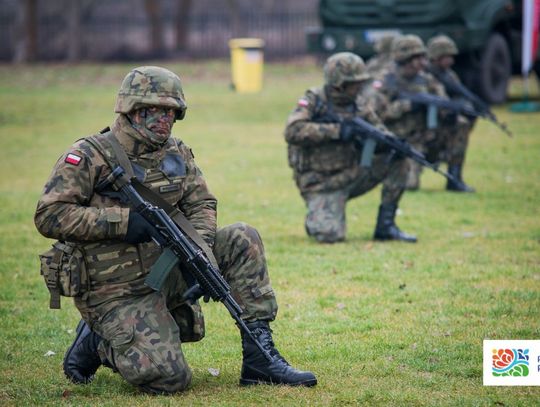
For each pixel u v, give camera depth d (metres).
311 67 103.38
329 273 25.34
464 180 41.22
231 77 94.38
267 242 29.42
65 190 15.42
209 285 15.60
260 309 16.27
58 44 124.81
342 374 17.12
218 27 133.62
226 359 18.33
